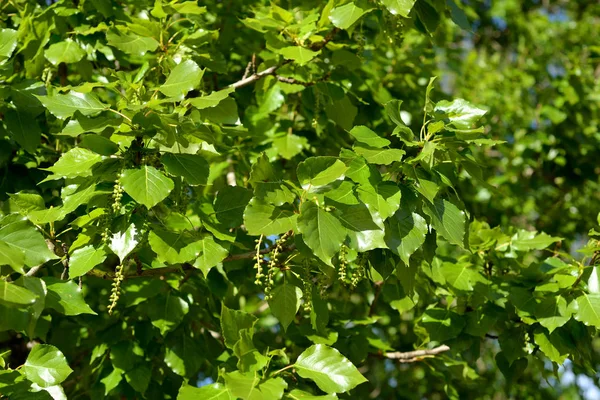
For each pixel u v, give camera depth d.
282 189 2.96
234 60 5.56
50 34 4.35
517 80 8.11
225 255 3.10
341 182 2.97
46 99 3.14
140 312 4.39
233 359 3.18
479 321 4.13
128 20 4.35
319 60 4.38
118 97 4.65
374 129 5.33
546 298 3.81
